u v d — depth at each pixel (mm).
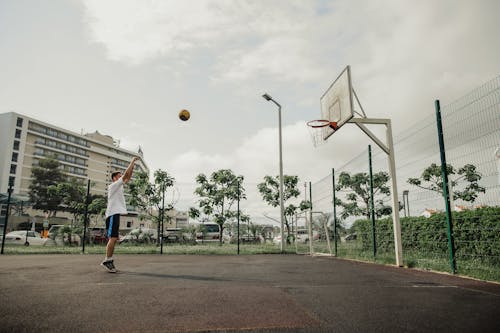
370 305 3039
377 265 7160
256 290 3744
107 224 5484
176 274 5168
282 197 14281
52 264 6703
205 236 20484
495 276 4793
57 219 43125
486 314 2729
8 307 2854
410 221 9148
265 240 23297
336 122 8742
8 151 51594
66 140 61094
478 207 7047
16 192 51812
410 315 2691
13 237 17500
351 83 7980
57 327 2318
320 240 14672
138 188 17594
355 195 12070
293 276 5047
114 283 4152
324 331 2270
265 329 2305
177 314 2676
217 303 3070
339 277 4961
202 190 19500
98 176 67688
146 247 15258
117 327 2328
